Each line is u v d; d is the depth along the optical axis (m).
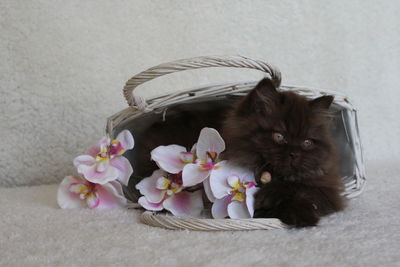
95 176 0.68
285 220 0.57
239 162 0.61
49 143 0.92
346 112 0.74
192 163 0.63
